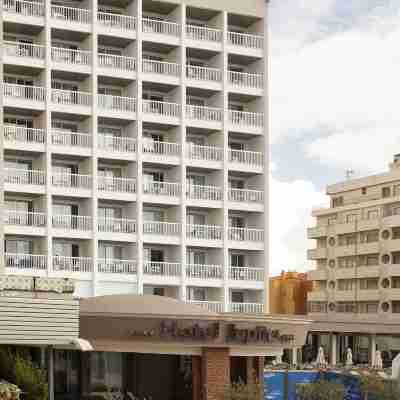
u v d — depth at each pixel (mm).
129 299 44938
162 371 50156
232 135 84250
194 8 82500
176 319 44750
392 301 110625
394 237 111688
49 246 73000
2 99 71562
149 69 79688
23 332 33844
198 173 83062
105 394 46281
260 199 83500
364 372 55531
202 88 81812
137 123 78062
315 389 48375
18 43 74000
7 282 33781
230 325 46344
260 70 85000
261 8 84938
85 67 76375
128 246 77625
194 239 79750
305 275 133375
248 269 81500
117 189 76875
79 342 34781
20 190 72688
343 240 120125
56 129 77000
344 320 116375
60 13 76312
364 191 120125
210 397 45875
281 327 48656
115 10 80562
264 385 49625
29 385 34594
